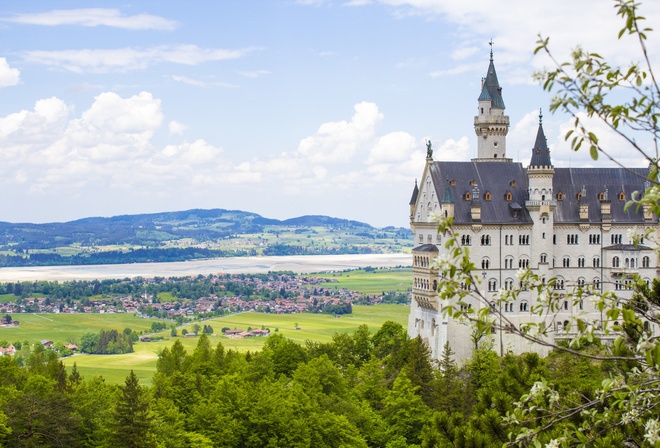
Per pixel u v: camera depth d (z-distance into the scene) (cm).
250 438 15650
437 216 3550
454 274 3584
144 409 14038
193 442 14800
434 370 18562
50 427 14088
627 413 3809
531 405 4275
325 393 18662
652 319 3741
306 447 15512
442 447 6412
